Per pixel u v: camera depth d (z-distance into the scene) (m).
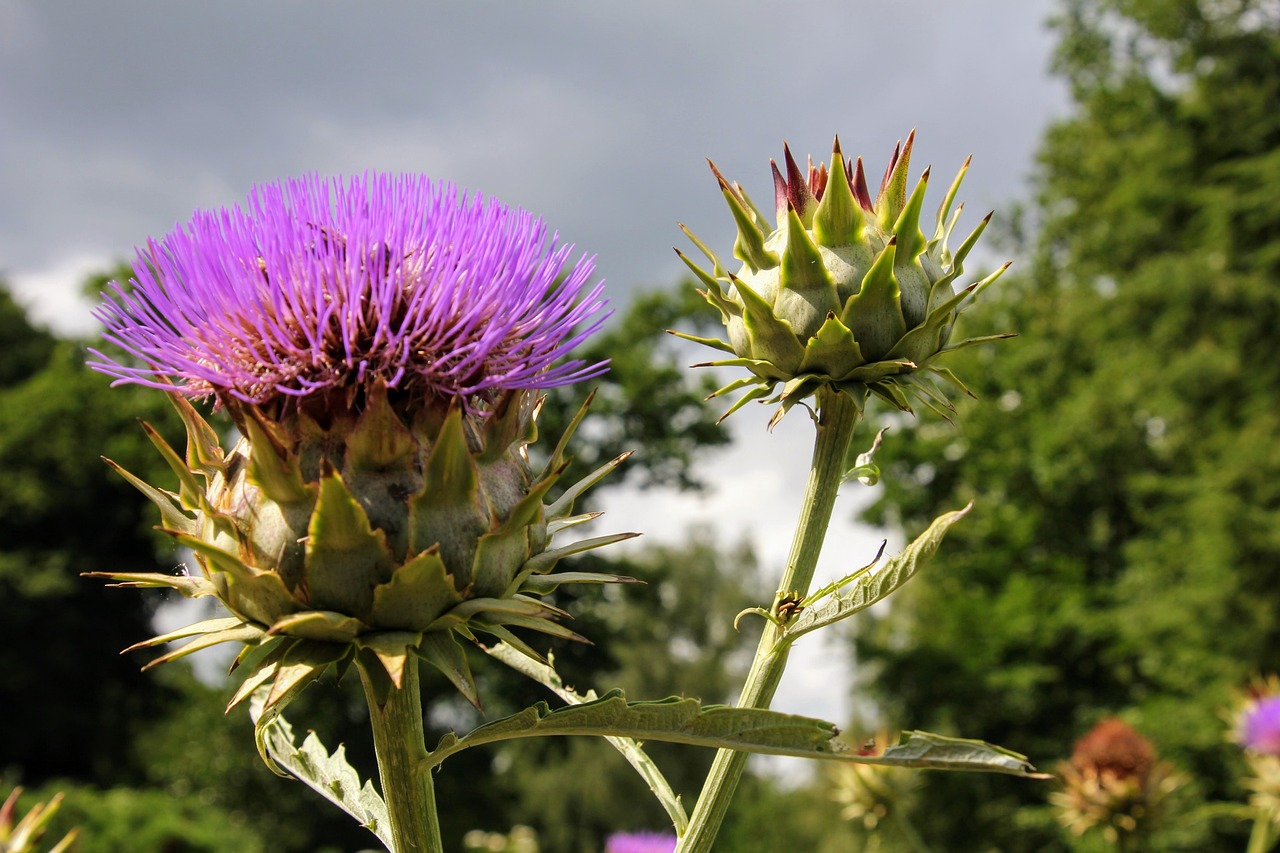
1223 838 19.36
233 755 26.45
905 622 26.55
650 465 25.06
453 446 2.55
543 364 2.69
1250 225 22.92
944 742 2.24
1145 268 23.84
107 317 2.62
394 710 2.58
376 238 2.67
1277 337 22.30
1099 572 25.09
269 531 2.56
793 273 3.28
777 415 3.21
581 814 34.88
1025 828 22.56
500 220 2.72
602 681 26.11
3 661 28.58
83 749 30.17
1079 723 22.88
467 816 24.89
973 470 24.97
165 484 26.47
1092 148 28.03
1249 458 20.77
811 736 2.29
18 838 3.19
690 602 41.34
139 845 17.08
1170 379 22.42
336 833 26.50
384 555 2.52
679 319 25.55
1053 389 25.41
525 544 2.71
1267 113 24.78
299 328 2.65
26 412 29.12
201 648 2.55
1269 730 7.82
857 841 25.47
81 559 29.64
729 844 26.39
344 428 2.62
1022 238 30.62
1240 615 20.06
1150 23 26.00
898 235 3.23
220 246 2.66
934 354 3.32
